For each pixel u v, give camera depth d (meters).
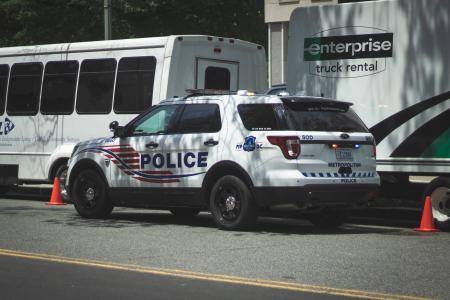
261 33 29.69
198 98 11.88
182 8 27.12
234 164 11.08
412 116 12.04
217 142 11.34
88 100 15.47
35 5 26.50
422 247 9.84
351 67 12.65
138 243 10.12
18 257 9.07
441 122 11.77
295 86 13.28
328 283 7.57
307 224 12.80
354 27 12.61
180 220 13.16
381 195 12.83
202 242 10.21
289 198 10.61
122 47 14.97
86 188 13.10
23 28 27.62
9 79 16.84
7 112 16.81
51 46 16.17
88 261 8.79
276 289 7.31
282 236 10.87
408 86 12.07
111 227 11.84
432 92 11.85
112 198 12.77
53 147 16.03
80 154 13.15
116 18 26.56
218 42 15.30
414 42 12.01
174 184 11.85
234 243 10.12
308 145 10.71
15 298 7.00
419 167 12.01
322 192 10.69
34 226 11.88
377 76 12.39
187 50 14.63
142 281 7.70
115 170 12.65
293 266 8.45
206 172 11.45
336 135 10.96
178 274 8.03
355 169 11.12
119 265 8.54
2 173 16.89
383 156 12.34
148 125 12.41
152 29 27.06
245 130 11.05
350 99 12.68
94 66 15.42
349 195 10.98
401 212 14.12
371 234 11.23
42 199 17.80
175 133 11.95
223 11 28.75
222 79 15.46
